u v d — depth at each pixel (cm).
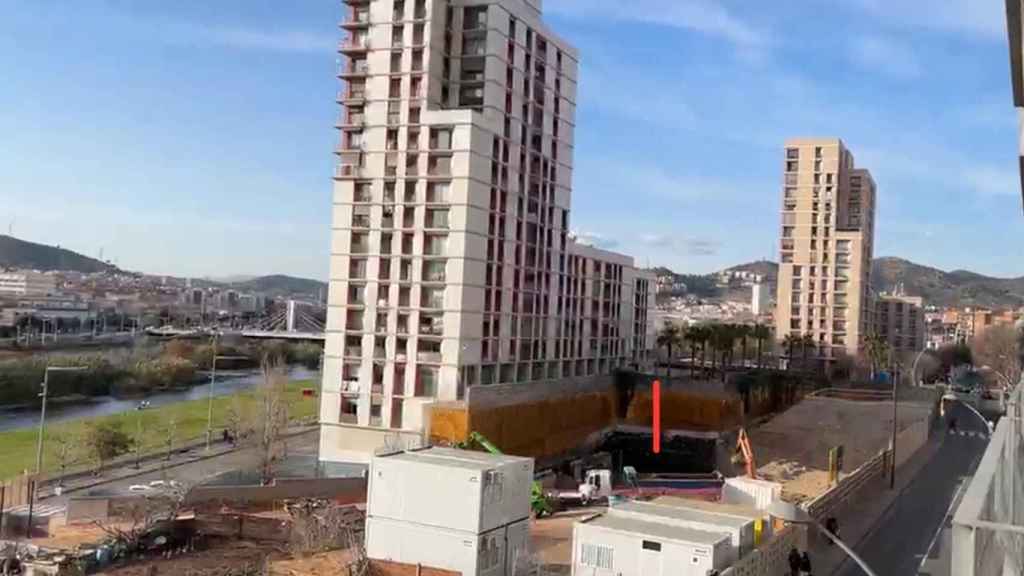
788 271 17462
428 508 4225
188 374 15988
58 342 19938
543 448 9450
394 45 8881
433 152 8619
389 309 8631
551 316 10369
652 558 3669
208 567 4406
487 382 8994
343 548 4697
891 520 5688
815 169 17388
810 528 4891
